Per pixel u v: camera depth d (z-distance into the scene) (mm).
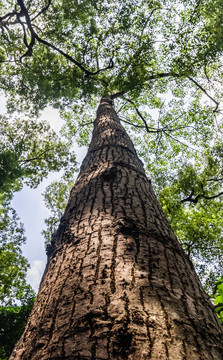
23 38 7941
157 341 978
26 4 7809
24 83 8922
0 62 8805
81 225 1937
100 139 4207
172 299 1245
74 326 1111
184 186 9734
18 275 11156
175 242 1907
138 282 1292
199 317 1228
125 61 7785
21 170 10016
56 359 988
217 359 1015
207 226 8828
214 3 6863
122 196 2246
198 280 1691
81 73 8094
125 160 3154
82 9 7484
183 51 7688
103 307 1152
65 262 1641
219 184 10422
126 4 7473
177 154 13289
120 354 933
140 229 1786
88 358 938
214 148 10430
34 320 1385
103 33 7820
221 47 7160
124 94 11648
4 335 7664
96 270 1409
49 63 8078
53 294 1412
